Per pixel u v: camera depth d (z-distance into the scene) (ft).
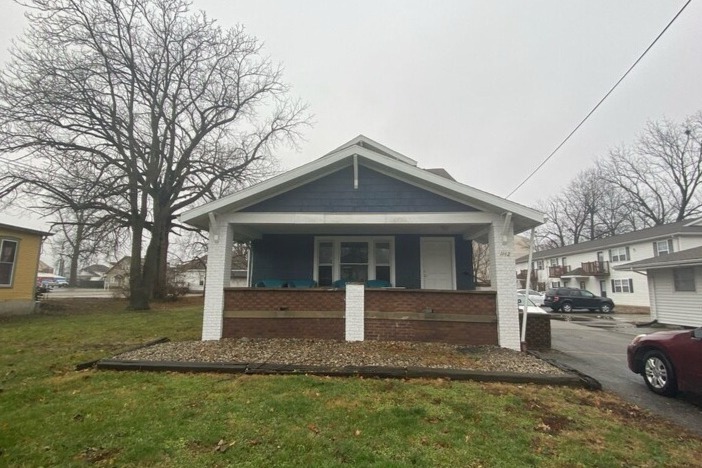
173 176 70.95
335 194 29.84
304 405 14.94
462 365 21.29
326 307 28.50
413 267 36.76
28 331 35.22
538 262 148.77
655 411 16.28
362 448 11.55
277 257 37.47
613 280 103.09
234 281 123.13
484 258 144.56
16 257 52.16
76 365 20.86
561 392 17.88
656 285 61.26
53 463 10.47
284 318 28.53
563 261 128.67
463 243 37.06
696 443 12.84
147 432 12.37
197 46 66.85
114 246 63.05
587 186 149.38
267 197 30.04
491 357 23.57
